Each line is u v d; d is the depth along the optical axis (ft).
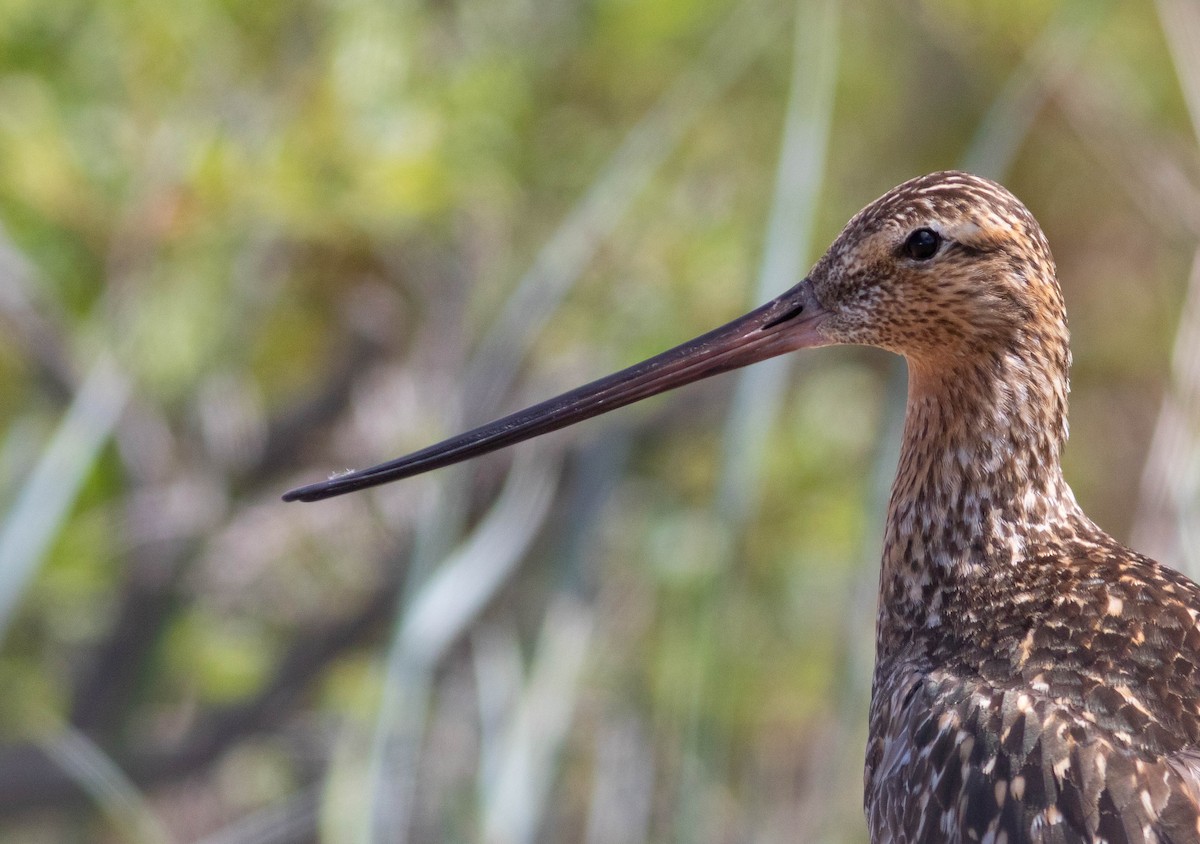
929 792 22.22
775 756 43.78
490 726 33.68
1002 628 23.85
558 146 44.27
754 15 42.55
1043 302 25.31
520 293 38.65
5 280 43.04
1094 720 21.81
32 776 46.98
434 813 37.50
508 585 36.65
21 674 47.85
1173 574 24.25
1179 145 43.14
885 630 25.93
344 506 50.57
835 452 46.75
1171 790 20.81
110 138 41.60
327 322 47.01
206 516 47.98
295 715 50.67
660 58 44.52
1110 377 47.42
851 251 25.99
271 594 51.75
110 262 41.86
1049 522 25.38
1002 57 43.52
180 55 42.11
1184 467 32.63
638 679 40.55
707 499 44.62
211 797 51.93
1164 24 40.57
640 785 37.24
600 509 40.88
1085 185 44.88
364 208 40.81
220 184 40.63
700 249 43.83
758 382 31.50
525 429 26.96
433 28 44.88
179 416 48.29
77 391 43.83
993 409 25.38
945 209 25.22
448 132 42.22
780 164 33.12
